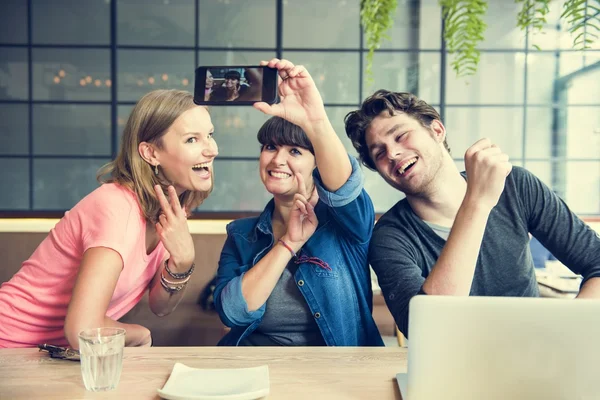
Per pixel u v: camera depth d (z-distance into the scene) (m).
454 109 5.25
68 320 1.18
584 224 1.42
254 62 5.24
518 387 0.83
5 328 1.36
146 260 1.40
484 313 0.83
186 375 1.00
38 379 0.99
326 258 1.45
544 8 0.77
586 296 1.28
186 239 1.37
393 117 1.39
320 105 1.24
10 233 2.74
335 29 5.23
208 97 1.15
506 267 1.41
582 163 5.28
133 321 2.50
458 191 1.45
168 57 5.24
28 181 5.36
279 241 1.35
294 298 1.46
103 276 1.22
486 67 5.21
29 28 5.22
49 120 5.31
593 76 5.19
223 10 5.26
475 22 0.78
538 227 1.43
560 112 5.26
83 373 0.94
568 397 0.82
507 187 1.43
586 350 0.81
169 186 1.34
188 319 2.53
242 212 4.68
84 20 5.27
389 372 1.03
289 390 0.94
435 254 1.42
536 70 5.21
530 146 5.30
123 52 5.23
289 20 5.23
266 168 1.48
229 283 1.37
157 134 1.39
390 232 1.43
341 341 1.43
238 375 1.00
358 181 1.36
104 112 5.31
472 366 0.83
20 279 1.40
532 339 0.82
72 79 5.30
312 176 1.41
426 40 5.18
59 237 1.35
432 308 0.84
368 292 1.52
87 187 5.36
